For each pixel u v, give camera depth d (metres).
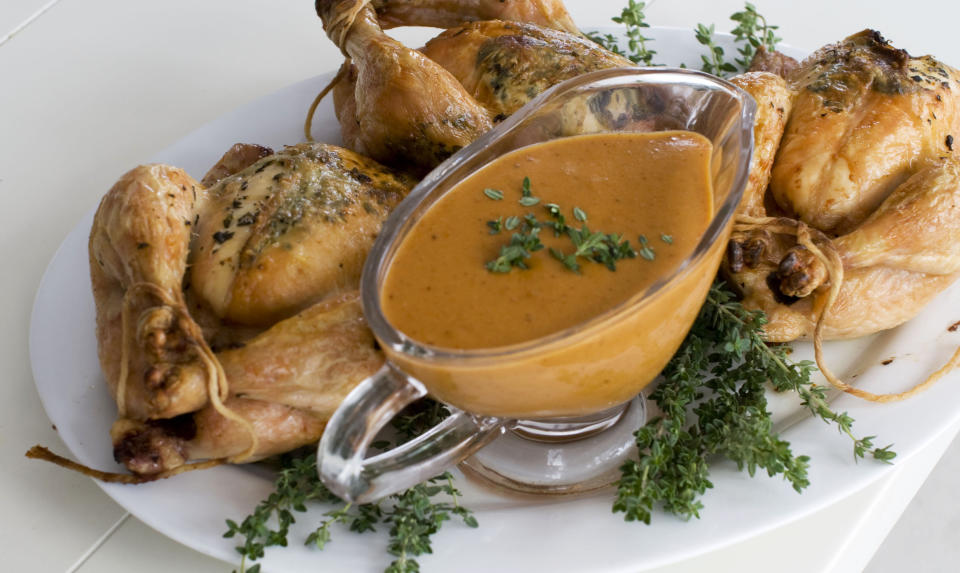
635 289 0.67
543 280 0.68
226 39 1.02
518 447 0.74
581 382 0.68
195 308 0.74
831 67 0.81
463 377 0.66
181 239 0.73
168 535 0.70
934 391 0.73
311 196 0.75
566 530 0.69
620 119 0.74
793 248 0.74
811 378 0.76
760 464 0.70
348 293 0.73
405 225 0.70
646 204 0.70
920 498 1.00
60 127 0.95
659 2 1.03
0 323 0.83
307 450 0.74
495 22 0.84
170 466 0.71
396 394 0.67
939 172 0.75
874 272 0.75
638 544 0.69
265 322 0.73
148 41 1.02
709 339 0.76
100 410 0.75
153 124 0.95
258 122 0.90
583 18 1.02
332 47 1.01
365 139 0.81
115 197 0.73
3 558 0.73
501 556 0.69
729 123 0.72
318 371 0.70
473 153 0.72
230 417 0.70
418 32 1.02
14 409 0.78
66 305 0.79
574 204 0.70
